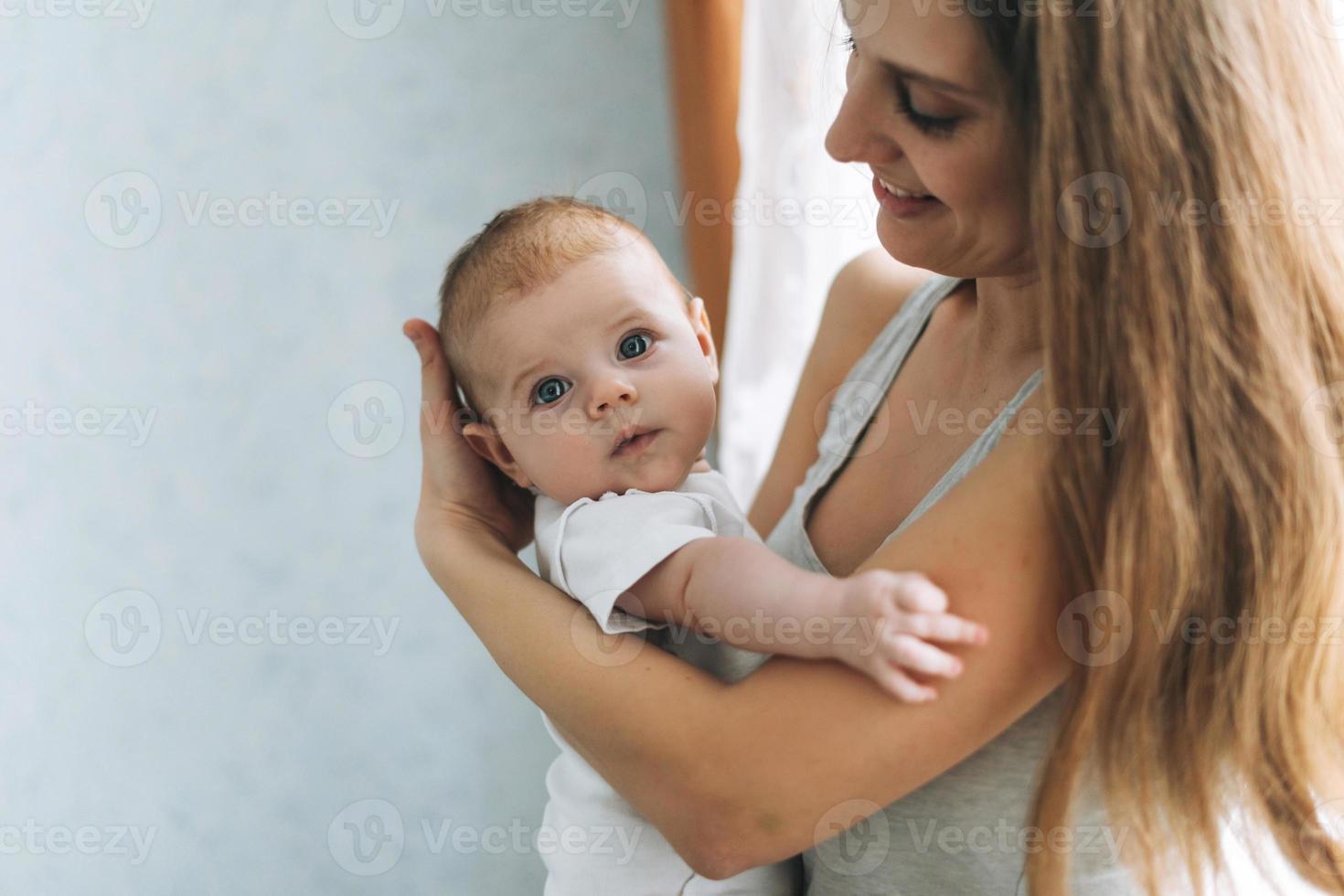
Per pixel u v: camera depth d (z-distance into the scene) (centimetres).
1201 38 57
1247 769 66
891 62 62
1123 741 63
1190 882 67
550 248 80
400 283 161
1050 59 58
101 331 155
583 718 67
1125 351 59
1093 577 61
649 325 80
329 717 165
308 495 161
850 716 61
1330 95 61
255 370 158
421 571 165
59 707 160
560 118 163
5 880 162
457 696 167
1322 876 69
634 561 70
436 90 159
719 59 144
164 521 158
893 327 92
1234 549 61
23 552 157
